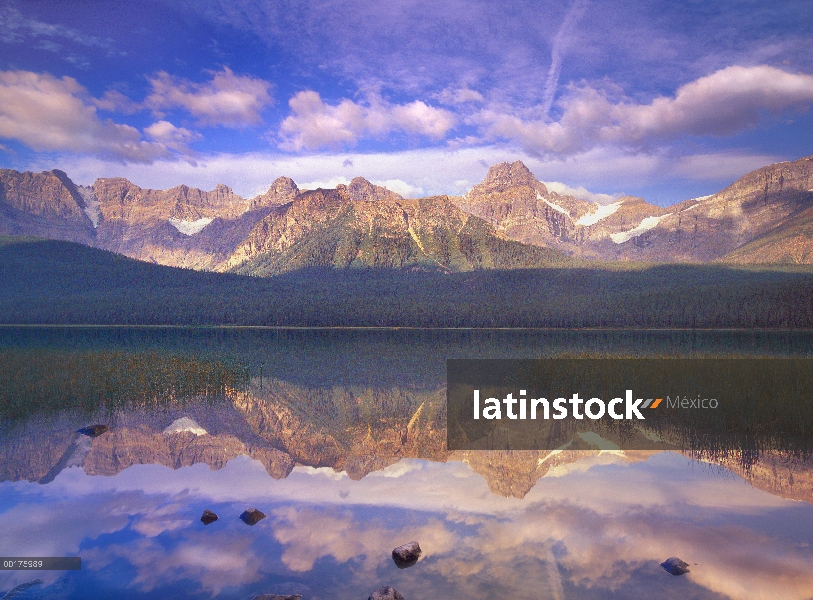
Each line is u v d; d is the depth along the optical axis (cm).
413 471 1692
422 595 881
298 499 1413
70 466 1758
